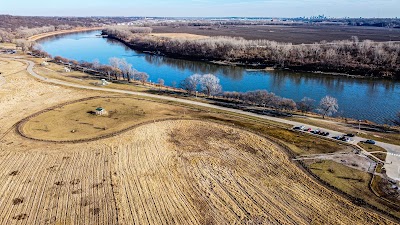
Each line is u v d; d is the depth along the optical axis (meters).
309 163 57.25
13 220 42.34
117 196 47.38
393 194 48.28
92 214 43.56
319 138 67.25
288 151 61.81
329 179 52.25
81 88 103.19
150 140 66.00
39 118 76.75
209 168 55.81
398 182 51.09
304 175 53.66
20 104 86.88
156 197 47.44
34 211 44.09
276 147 63.50
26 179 51.44
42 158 58.03
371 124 76.94
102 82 108.69
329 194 48.56
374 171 54.25
